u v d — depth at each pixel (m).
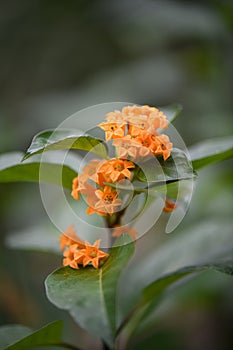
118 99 8.23
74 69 9.98
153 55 9.53
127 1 7.97
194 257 4.02
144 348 5.59
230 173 6.92
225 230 4.14
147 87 8.57
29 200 7.90
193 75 8.70
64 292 2.56
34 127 8.00
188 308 6.02
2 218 7.88
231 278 5.43
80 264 2.86
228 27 7.01
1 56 9.57
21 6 9.36
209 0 7.36
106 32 9.63
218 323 6.43
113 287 2.55
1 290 6.41
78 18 9.28
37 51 9.73
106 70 9.65
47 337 3.16
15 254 6.67
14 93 9.73
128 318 3.54
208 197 6.70
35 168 3.21
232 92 7.53
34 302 6.32
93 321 2.38
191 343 6.36
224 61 7.45
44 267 7.80
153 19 7.77
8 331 3.45
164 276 3.25
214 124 7.46
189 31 7.48
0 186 7.66
